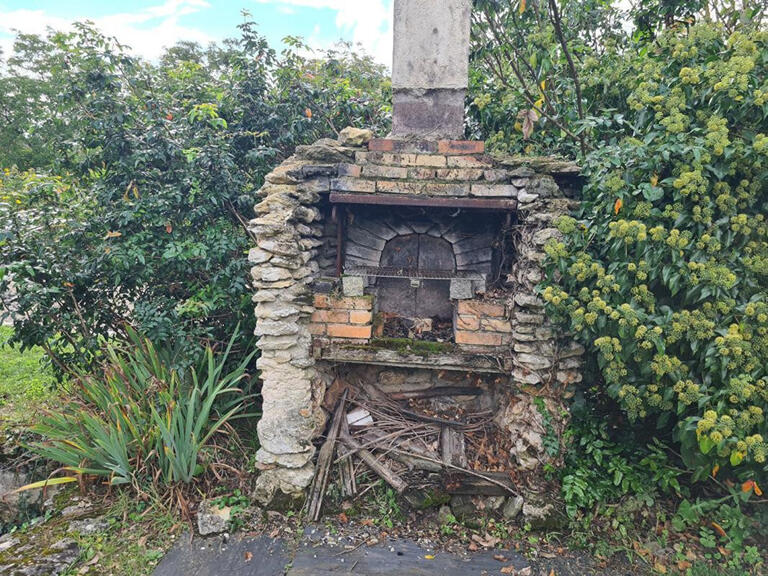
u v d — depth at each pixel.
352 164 3.07
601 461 2.97
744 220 2.28
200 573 2.52
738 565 2.46
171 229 3.92
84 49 3.96
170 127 4.16
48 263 3.58
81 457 3.14
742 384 2.11
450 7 3.26
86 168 4.22
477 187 2.99
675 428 2.52
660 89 2.69
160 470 3.04
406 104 3.37
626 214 2.53
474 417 3.54
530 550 2.65
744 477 2.41
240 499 3.02
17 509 3.32
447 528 2.80
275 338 2.95
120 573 2.52
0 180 4.32
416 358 3.15
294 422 3.00
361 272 3.26
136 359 3.58
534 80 3.87
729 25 3.72
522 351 2.95
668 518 2.80
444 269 3.45
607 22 4.44
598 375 3.32
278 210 2.87
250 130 4.64
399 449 3.25
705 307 2.31
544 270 2.83
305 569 2.52
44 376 5.04
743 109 2.31
